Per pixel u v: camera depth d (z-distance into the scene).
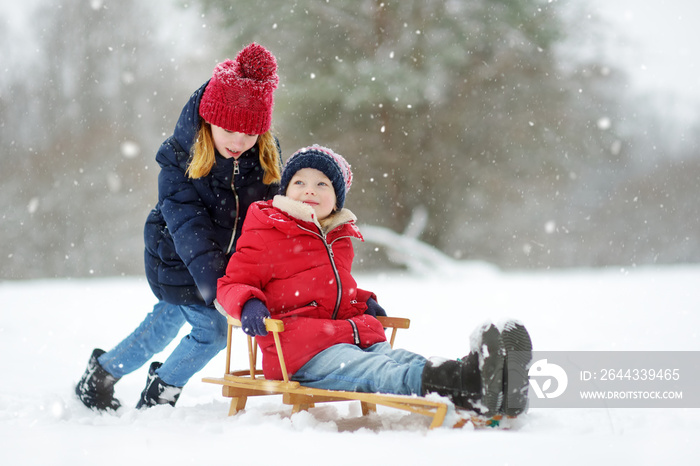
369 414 4.67
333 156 4.93
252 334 4.12
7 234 37.16
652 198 37.44
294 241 4.60
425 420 4.06
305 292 4.55
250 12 27.80
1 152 37.88
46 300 14.49
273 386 4.14
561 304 12.66
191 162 4.84
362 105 27.66
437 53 27.80
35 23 38.47
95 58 38.53
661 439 3.38
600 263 36.47
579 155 31.33
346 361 4.15
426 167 30.39
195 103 4.82
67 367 7.11
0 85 38.12
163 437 3.67
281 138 28.33
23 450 3.45
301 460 3.10
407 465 2.96
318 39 28.56
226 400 5.61
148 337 5.08
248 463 3.08
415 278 24.75
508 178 30.89
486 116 30.58
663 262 37.44
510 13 28.36
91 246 37.56
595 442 3.29
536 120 30.42
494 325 3.54
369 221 30.34
